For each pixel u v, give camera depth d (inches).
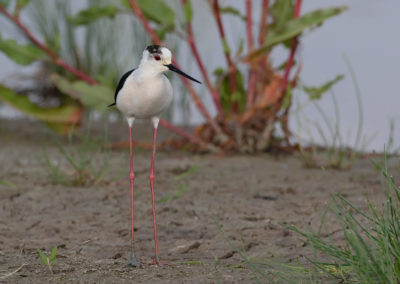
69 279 235.8
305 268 243.3
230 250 281.6
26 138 666.2
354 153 512.4
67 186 430.0
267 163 537.0
